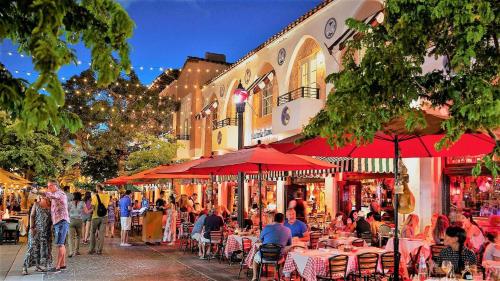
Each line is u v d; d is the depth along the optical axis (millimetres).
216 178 23453
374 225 14445
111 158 36969
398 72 5406
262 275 12664
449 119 4906
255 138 25906
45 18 2779
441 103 5426
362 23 5992
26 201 29234
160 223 20672
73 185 36438
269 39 23141
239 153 12875
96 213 16828
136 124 36969
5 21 3146
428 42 5582
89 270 13148
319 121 5898
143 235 20703
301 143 8000
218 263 14852
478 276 7402
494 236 9883
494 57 5199
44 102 2828
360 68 5609
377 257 9750
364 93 5379
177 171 15992
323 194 21328
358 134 5562
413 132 6816
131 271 13133
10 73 3260
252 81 25609
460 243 8055
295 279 11617
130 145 37438
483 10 4695
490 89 4594
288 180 22984
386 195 17891
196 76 34750
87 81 35844
